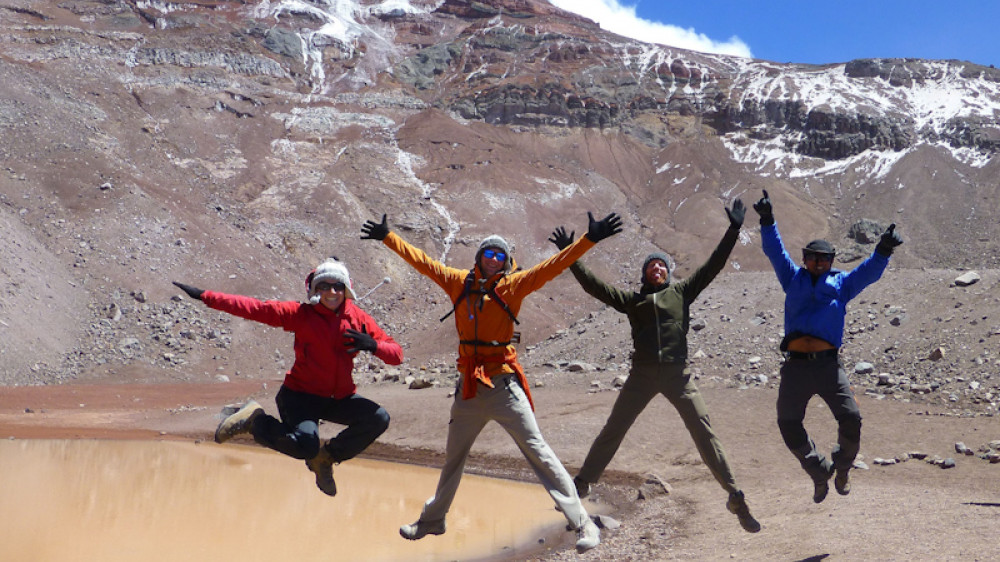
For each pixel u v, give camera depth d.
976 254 67.44
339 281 5.29
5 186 41.75
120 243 40.59
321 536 7.84
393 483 10.88
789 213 74.44
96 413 19.31
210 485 10.60
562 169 77.06
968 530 5.67
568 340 23.05
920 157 84.00
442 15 121.19
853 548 5.56
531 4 125.81
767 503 8.10
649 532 7.43
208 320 36.81
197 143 63.00
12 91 54.53
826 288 6.27
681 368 6.12
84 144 51.69
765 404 12.79
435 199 64.19
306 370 5.32
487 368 5.35
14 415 18.47
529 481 10.79
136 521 8.41
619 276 56.09
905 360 14.95
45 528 8.01
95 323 33.56
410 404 15.53
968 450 9.74
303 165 65.44
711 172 83.25
